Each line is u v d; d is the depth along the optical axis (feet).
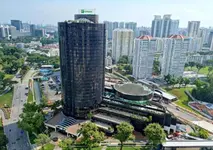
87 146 379.55
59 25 477.77
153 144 383.45
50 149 386.52
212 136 444.96
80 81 483.51
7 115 531.09
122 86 635.66
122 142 382.01
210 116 553.23
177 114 565.12
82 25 443.32
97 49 479.82
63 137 435.12
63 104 533.14
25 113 468.75
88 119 504.84
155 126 383.24
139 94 560.20
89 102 507.71
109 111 508.94
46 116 533.14
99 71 506.07
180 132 463.83
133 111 497.46
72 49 461.37
